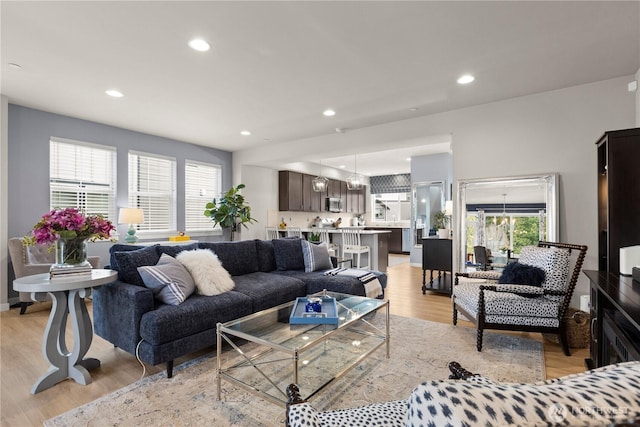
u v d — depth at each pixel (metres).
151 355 2.14
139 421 1.74
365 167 9.03
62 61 2.78
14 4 2.00
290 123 4.62
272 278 3.47
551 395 0.49
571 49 2.58
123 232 4.86
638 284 2.04
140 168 5.16
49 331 2.13
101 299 2.60
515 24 2.24
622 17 2.14
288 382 1.98
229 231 6.50
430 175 7.35
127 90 3.42
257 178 6.86
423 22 2.21
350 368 2.04
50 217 2.24
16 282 2.08
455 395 0.49
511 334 3.07
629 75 3.07
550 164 3.44
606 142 2.46
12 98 3.68
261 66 2.87
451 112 4.06
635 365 0.59
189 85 3.29
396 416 1.09
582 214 3.28
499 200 3.73
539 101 3.50
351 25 2.25
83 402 1.94
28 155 3.98
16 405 1.90
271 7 2.05
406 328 3.22
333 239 6.29
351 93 3.51
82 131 4.45
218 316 2.54
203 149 6.07
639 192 2.37
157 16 2.14
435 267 4.83
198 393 2.02
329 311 2.33
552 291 2.59
